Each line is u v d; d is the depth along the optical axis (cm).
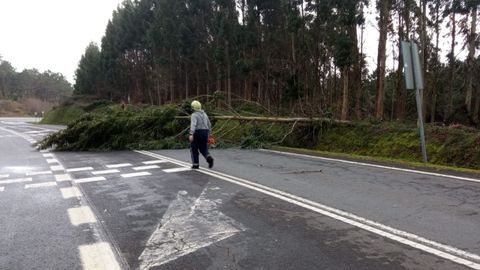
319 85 2708
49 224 566
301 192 732
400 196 682
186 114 1742
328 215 578
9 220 590
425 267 389
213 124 1834
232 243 470
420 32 2498
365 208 610
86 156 1423
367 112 2495
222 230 521
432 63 2694
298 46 2905
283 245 459
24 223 573
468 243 450
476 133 1177
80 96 6488
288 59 3077
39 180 941
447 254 420
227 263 411
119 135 1641
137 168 1087
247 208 627
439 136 1241
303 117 1695
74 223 569
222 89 4116
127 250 457
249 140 1609
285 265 403
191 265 409
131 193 765
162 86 4838
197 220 570
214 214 598
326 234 495
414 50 1035
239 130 1784
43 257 441
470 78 2688
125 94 5875
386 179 841
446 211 581
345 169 991
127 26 5450
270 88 3253
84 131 1641
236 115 1827
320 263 405
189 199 700
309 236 489
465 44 2655
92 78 6700
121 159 1298
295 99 2572
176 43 4131
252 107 1986
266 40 3328
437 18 2500
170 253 444
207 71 4022
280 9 3219
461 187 740
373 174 906
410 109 3122
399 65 2611
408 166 1008
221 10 3484
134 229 535
